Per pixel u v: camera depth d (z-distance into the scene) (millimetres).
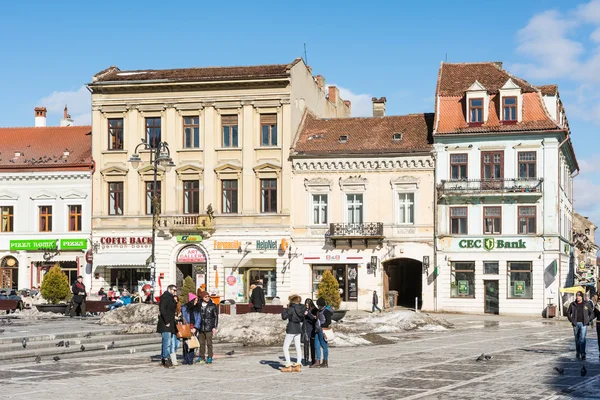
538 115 55844
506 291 54812
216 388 18797
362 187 57656
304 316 22703
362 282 57219
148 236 60625
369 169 57531
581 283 81188
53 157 63031
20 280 62344
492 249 55125
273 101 59188
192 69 63094
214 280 59594
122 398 17219
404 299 60188
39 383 19719
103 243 61219
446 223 56188
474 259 55531
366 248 57312
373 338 32875
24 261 62406
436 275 56000
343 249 57719
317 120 61688
